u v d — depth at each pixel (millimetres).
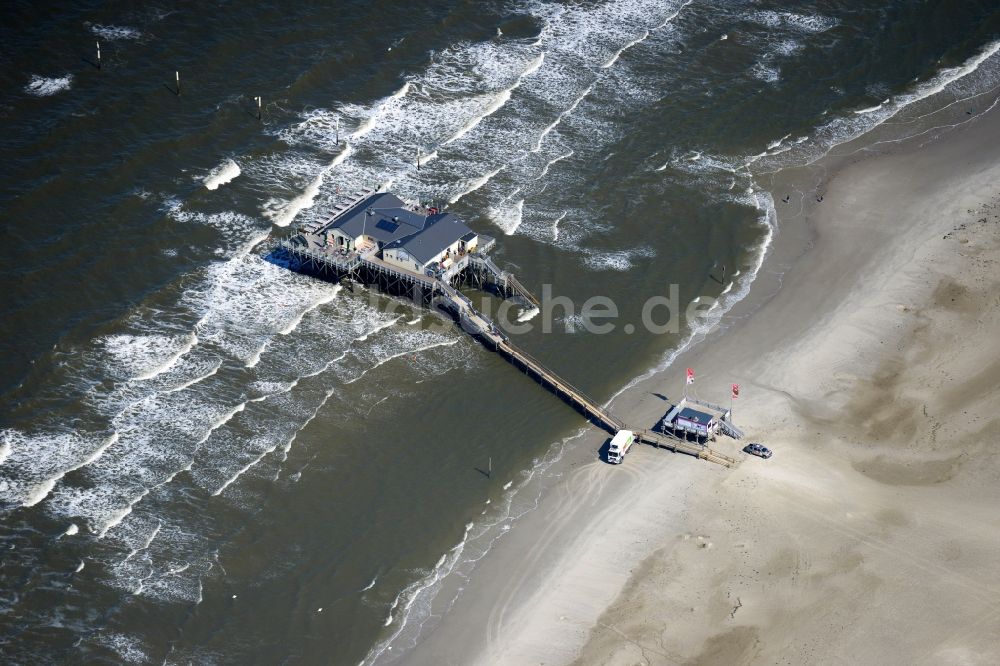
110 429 100688
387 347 111625
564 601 91062
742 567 92625
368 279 118000
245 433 102250
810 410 105812
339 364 109438
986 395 106375
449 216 119375
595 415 105875
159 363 106625
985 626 87688
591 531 96188
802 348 112188
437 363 110875
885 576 91375
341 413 105250
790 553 93438
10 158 122562
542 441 104250
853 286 118938
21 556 91188
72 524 93562
